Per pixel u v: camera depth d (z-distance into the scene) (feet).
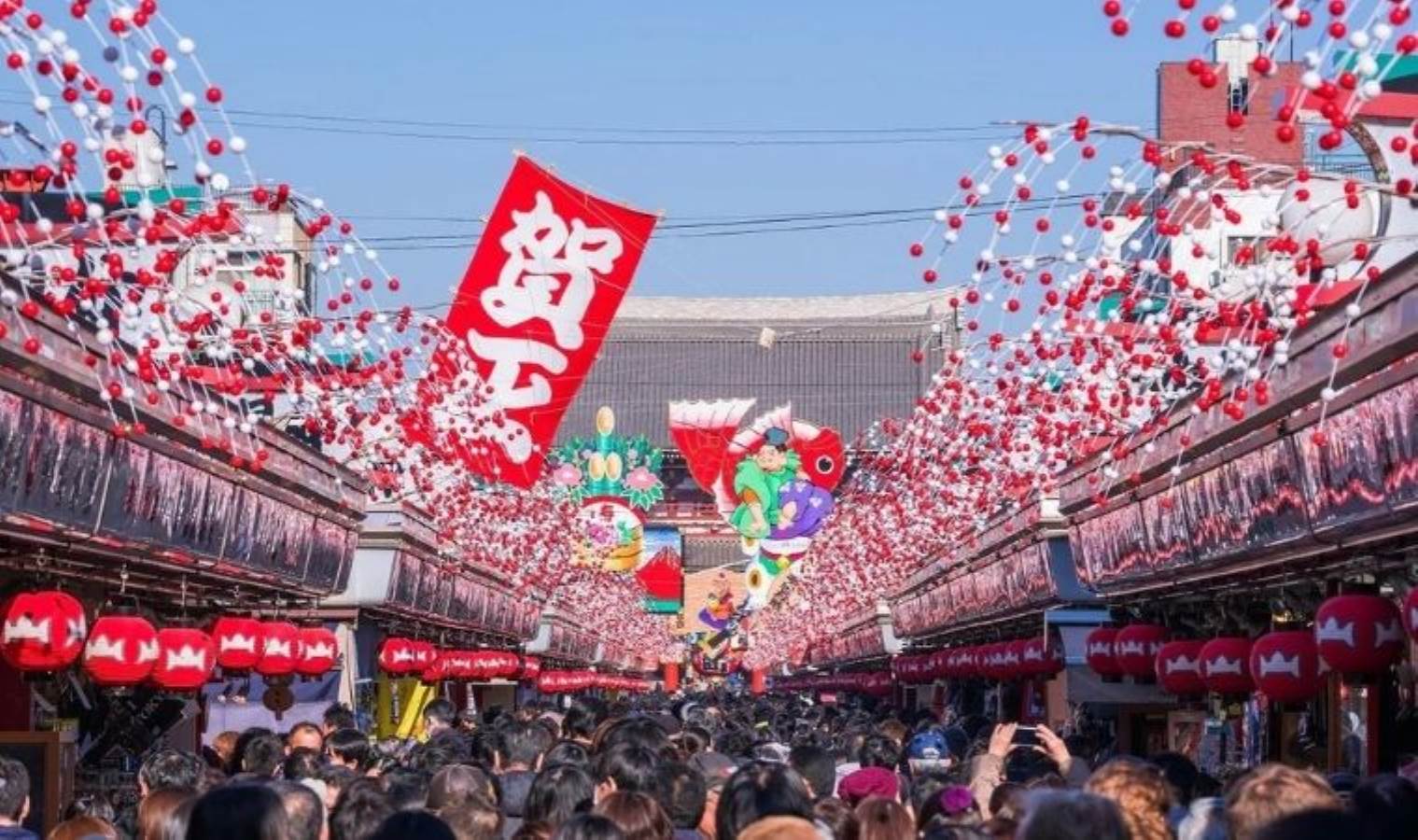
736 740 68.08
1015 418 72.43
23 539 55.77
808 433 221.25
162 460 61.26
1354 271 60.70
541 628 173.58
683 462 324.19
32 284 51.24
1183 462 66.18
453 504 102.01
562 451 271.08
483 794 40.04
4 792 39.29
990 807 41.06
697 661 361.71
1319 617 53.52
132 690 74.69
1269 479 57.26
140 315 48.83
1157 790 32.89
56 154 39.58
